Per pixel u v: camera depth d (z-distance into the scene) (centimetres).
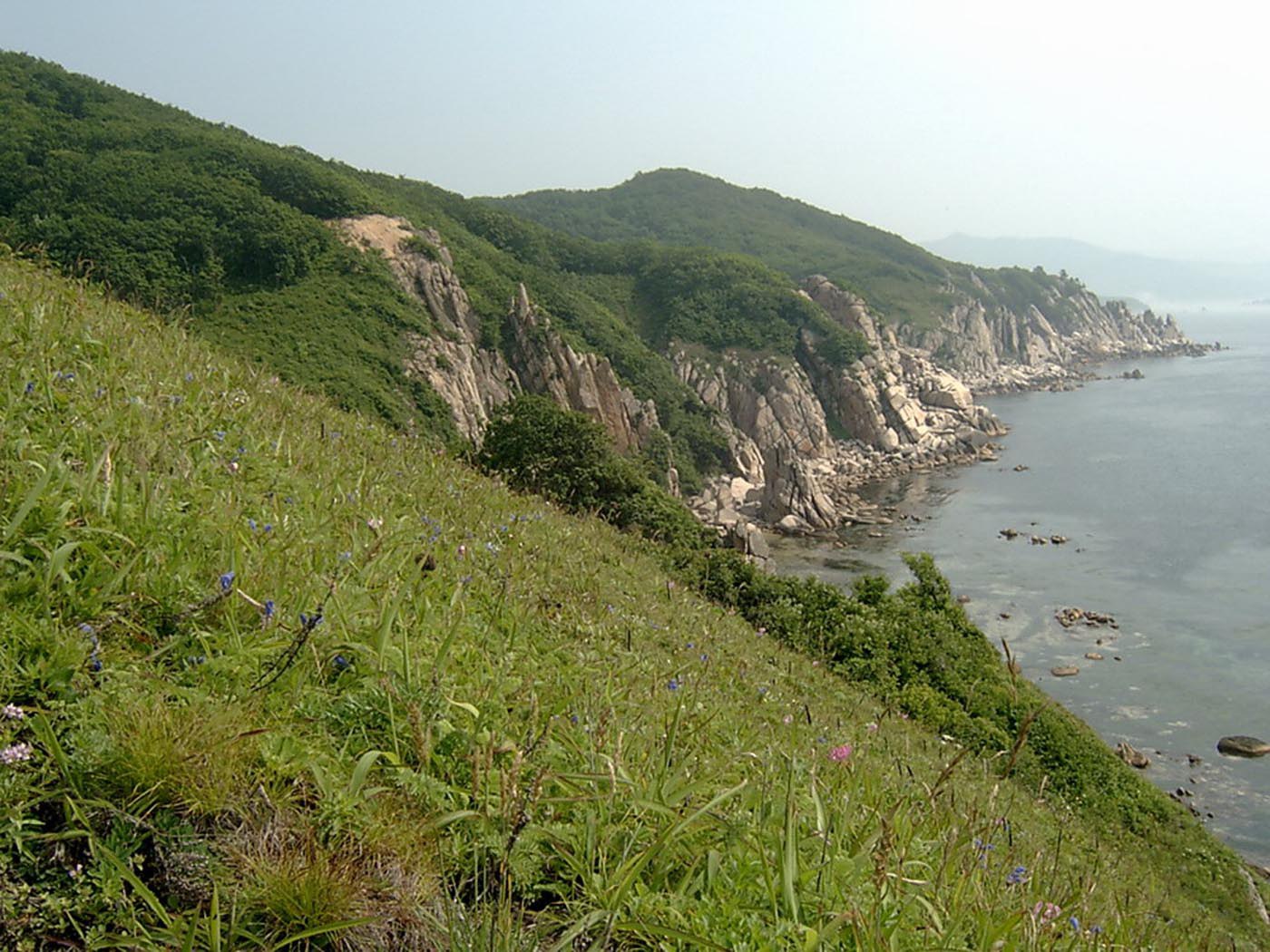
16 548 483
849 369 11744
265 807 402
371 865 397
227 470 711
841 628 2644
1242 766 3431
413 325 8519
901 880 473
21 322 835
